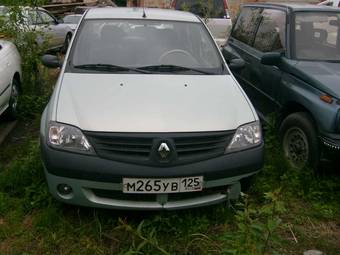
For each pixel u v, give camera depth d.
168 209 3.17
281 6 5.42
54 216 3.35
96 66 4.02
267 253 3.12
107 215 3.44
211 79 3.98
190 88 3.72
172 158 3.06
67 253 3.03
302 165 4.28
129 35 4.39
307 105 4.10
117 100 3.41
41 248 3.08
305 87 4.27
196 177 3.11
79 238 3.18
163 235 3.26
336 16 5.09
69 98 3.46
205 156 3.15
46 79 7.20
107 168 3.03
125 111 3.26
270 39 5.31
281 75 4.72
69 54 4.18
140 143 3.06
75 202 3.20
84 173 3.05
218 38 10.12
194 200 3.24
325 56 4.73
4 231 3.23
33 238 3.18
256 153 3.33
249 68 5.61
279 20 5.25
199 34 4.61
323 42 4.88
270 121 4.88
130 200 3.17
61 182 3.15
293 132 4.40
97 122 3.14
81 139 3.10
